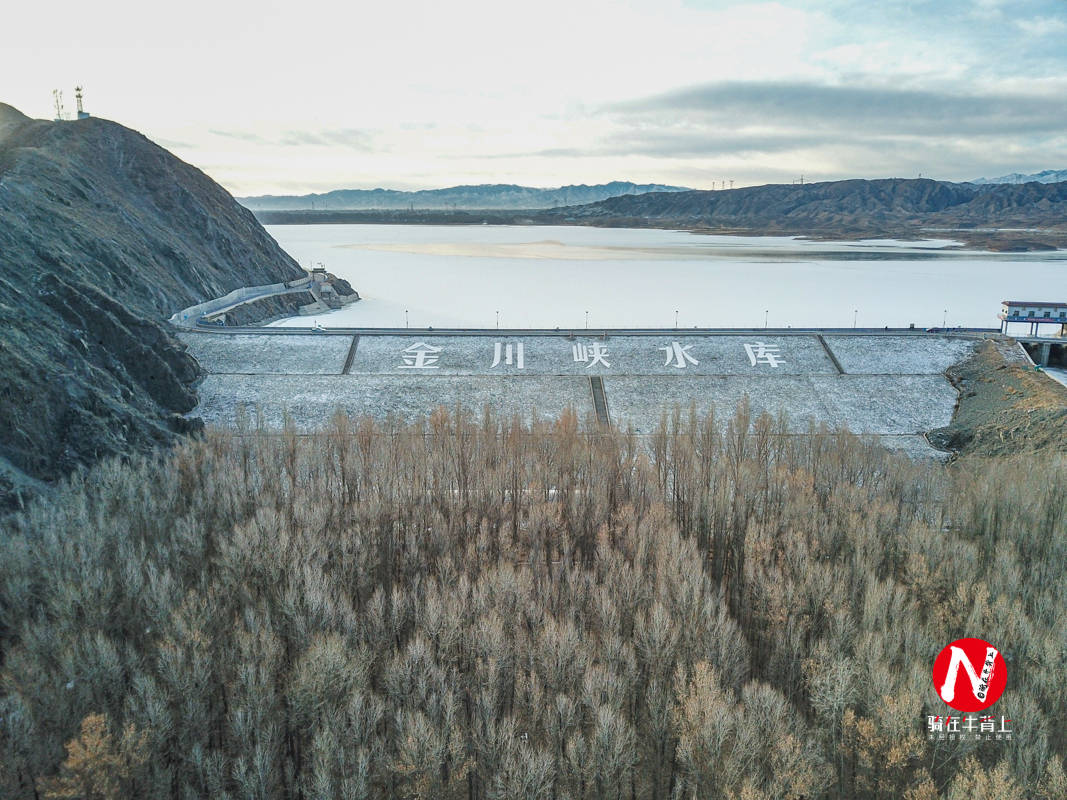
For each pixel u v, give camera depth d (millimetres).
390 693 49406
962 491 77250
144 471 77250
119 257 139750
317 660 47219
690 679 50719
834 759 46781
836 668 48812
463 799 46219
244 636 50344
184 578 61656
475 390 120375
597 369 126938
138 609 55875
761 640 58594
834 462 83250
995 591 60812
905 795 42312
